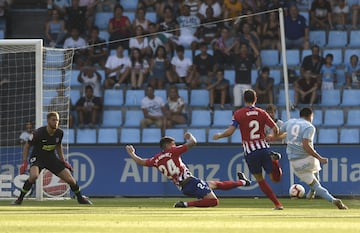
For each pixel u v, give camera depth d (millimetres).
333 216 32781
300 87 69125
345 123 68938
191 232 23016
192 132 66562
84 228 24469
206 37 72312
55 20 73500
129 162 56312
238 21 72062
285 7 74188
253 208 41594
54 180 53719
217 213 35062
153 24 72125
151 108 67438
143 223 27016
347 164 56000
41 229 24031
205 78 70125
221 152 56469
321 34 74312
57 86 62250
